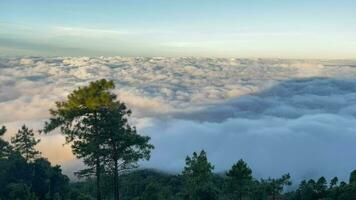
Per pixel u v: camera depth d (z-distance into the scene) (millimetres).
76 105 27938
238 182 54344
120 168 30359
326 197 65938
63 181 46562
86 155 28641
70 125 28844
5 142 42688
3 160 43188
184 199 45969
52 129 28688
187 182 54438
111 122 28578
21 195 39531
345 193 60344
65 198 44594
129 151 29766
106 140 29094
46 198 43219
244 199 64625
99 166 29547
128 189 64250
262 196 68188
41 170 45156
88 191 49844
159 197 49031
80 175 29828
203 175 53594
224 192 54906
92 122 28484
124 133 29172
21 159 44844
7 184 41250
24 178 43688
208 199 42312
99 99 27594
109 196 32906
